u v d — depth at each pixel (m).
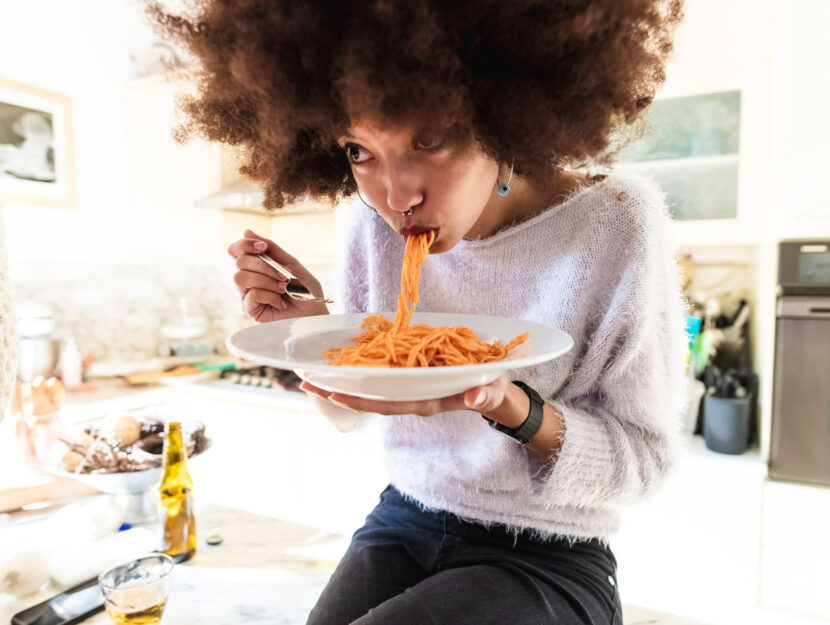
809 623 1.85
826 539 1.81
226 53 0.68
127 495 1.11
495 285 0.92
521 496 0.87
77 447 1.12
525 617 0.70
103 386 2.74
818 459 1.82
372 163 0.68
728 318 2.30
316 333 0.77
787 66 1.83
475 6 0.58
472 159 0.64
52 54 2.73
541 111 0.64
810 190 1.82
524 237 0.87
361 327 0.82
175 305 3.41
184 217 2.98
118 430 1.17
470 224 0.70
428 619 0.68
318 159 0.88
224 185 2.87
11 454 1.28
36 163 2.67
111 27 3.01
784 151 1.85
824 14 1.77
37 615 0.75
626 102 0.70
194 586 0.86
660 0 0.70
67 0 2.79
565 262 0.86
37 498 1.09
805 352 1.81
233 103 0.78
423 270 1.00
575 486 0.77
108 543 0.87
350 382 0.56
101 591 0.79
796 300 1.81
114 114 3.04
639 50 0.67
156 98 2.95
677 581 2.01
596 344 0.84
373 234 1.04
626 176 0.87
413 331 0.71
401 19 0.55
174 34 0.73
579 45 0.64
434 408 0.62
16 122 2.58
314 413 2.52
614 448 0.79
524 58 0.63
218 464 2.78
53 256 2.77
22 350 2.41
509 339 0.72
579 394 0.89
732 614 1.95
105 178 3.01
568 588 0.77
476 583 0.74
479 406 0.59
